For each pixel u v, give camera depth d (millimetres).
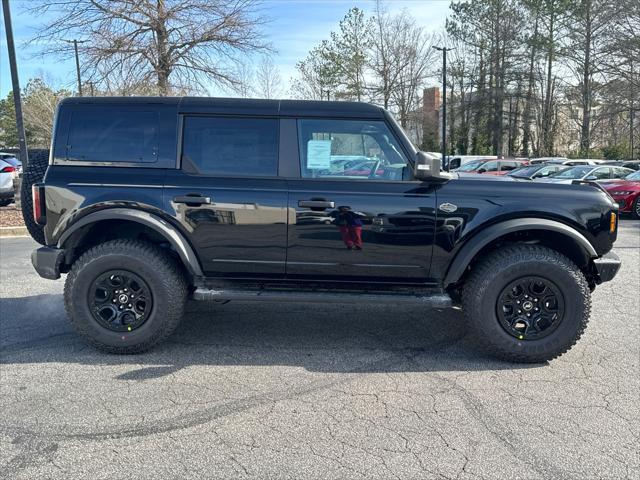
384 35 38188
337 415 3258
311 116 4090
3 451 2854
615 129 38469
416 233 4016
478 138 43531
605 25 31172
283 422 3168
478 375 3865
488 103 42156
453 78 41750
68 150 4137
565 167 18000
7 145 58719
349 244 4047
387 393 3562
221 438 2990
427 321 5129
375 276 4145
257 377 3812
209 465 2736
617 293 6078
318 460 2777
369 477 2639
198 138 4121
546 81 41656
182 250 4023
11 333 4734
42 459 2781
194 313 5320
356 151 4090
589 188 4121
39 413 3262
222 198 4027
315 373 3891
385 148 4086
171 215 4051
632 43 28562
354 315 5309
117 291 4133
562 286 3932
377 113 4074
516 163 25141
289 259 4102
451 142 43469
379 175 4090
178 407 3350
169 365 4020
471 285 4051
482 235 3988
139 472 2676
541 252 3984
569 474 2666
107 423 3146
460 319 5195
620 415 3260
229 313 5332
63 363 4047
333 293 4176
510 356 4039
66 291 4121
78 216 4066
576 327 3963
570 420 3199
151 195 4051
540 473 2674
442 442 2955
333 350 4359
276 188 4035
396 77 38625
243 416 3240
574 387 3654
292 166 4086
